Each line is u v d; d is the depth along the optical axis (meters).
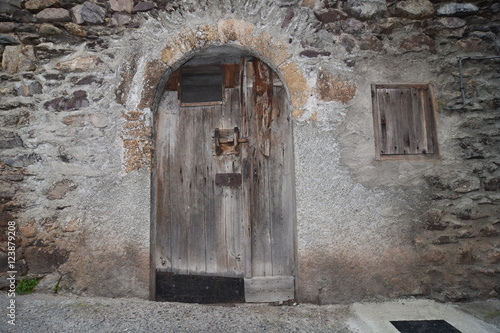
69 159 2.58
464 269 2.55
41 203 2.56
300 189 2.53
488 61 2.74
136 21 2.65
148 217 2.54
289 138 2.82
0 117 2.62
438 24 2.71
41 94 2.64
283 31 2.62
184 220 2.80
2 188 2.56
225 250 2.78
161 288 2.74
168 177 2.83
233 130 2.85
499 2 2.70
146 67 2.62
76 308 2.29
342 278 2.50
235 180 2.82
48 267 2.54
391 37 2.69
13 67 2.66
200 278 2.76
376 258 2.52
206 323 2.14
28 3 2.63
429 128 2.69
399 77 2.67
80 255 2.53
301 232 2.50
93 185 2.56
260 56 2.67
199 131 2.88
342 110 2.60
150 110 2.62
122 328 2.05
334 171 2.55
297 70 2.60
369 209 2.54
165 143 2.85
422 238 2.56
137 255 2.52
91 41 2.67
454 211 2.59
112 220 2.54
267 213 2.78
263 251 2.77
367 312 2.34
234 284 2.74
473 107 2.68
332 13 2.65
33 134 2.61
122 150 2.58
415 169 2.61
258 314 2.31
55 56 2.67
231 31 2.60
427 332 2.08
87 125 2.61
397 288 2.52
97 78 2.64
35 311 2.21
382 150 2.64
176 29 2.62
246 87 2.88
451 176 2.62
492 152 2.65
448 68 2.71
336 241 2.51
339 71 2.62
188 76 3.11
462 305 2.46
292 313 2.34
